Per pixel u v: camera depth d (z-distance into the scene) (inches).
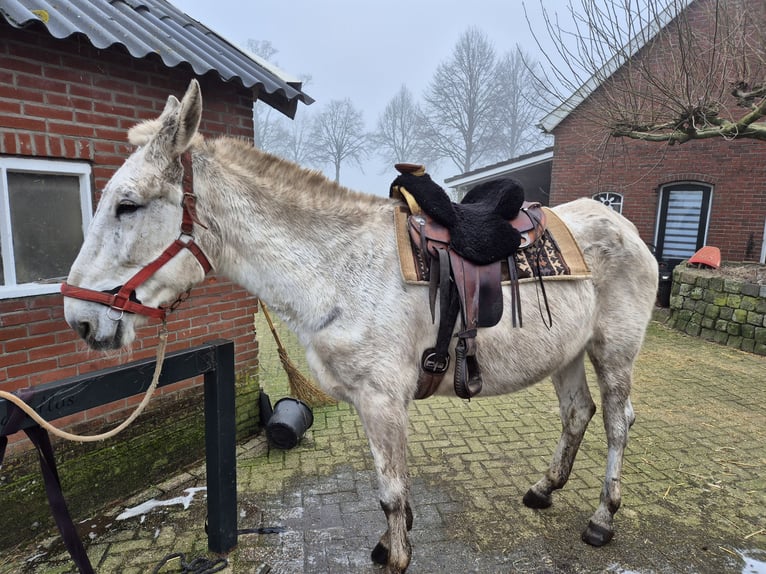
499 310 72.4
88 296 58.7
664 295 305.9
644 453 124.0
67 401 61.2
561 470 98.9
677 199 338.6
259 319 319.0
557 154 372.5
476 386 74.9
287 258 68.1
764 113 183.3
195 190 63.5
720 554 86.5
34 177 86.4
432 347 72.9
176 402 113.5
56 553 87.5
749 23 219.5
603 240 86.0
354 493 106.5
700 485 109.2
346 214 72.1
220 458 83.7
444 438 134.0
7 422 56.2
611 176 352.8
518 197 76.5
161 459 111.4
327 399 156.0
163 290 63.0
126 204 58.3
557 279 76.8
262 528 93.8
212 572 82.2
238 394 128.9
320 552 87.7
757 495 105.3
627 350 88.0
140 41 88.0
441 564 84.4
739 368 195.5
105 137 93.6
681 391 169.2
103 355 97.0
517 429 139.5
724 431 136.9
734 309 228.2
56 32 75.3
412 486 109.6
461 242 70.4
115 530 94.1
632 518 97.1
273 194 68.3
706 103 191.8
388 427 69.1
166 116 64.4
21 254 86.2
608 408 90.1
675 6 199.3
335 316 68.4
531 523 95.9
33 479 89.9
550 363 80.8
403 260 69.7
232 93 114.6
